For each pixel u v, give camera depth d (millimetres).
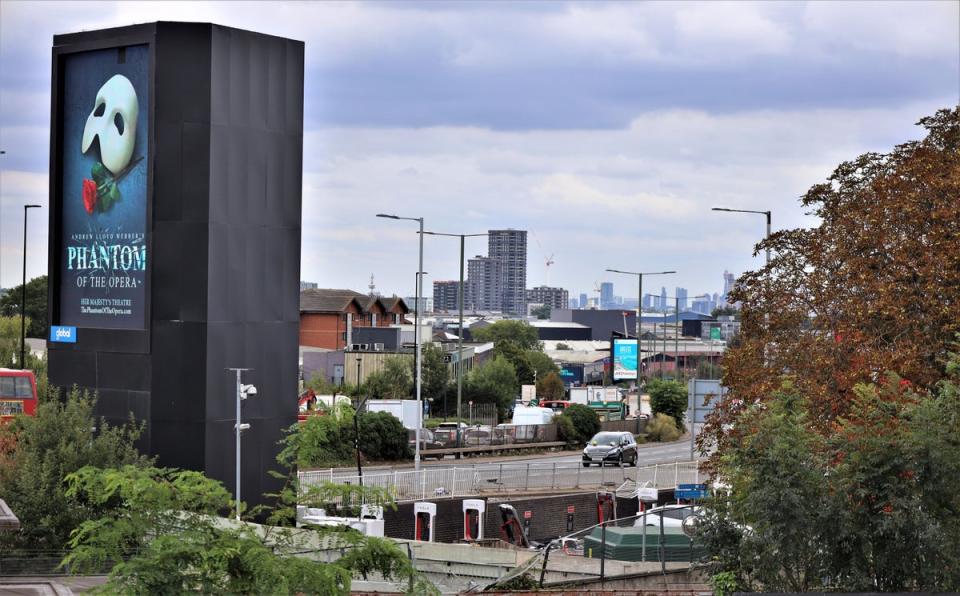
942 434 35125
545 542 85562
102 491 30531
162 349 67625
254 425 69250
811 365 56781
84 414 58312
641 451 136000
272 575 27188
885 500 34469
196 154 67500
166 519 27906
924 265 56531
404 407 119625
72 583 46531
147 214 68125
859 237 59219
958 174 57188
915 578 34531
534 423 135500
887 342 57188
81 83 70875
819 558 35031
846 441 35531
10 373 78438
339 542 31578
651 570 52344
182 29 67562
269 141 70125
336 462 104188
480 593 46875
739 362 60531
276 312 70500
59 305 71500
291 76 71125
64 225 71438
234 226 68500
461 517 83250
